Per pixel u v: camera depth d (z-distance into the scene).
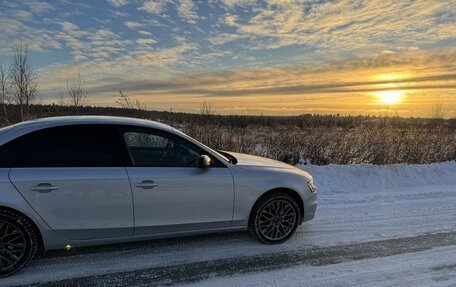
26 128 3.76
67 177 3.71
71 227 3.78
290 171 4.87
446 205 6.96
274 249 4.56
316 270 4.02
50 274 3.74
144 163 4.07
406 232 5.36
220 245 4.61
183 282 3.67
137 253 4.29
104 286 3.55
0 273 3.58
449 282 3.79
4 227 3.56
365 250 4.63
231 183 4.39
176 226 4.20
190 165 4.28
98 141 3.94
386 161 10.82
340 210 6.45
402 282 3.78
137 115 10.10
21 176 3.57
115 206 3.89
